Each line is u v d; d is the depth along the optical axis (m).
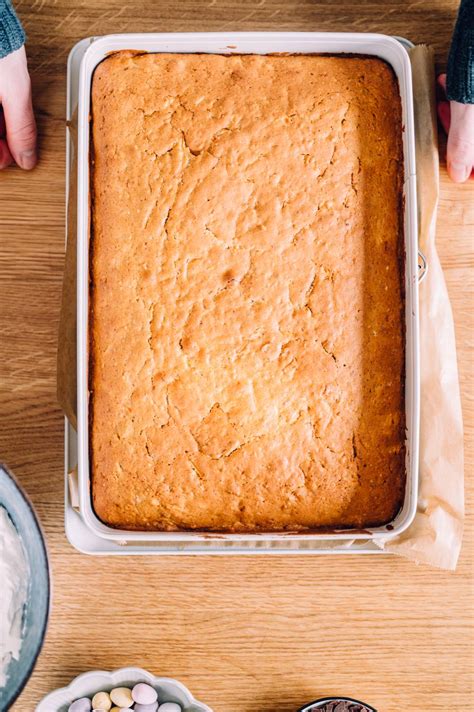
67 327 0.88
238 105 0.87
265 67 0.88
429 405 0.90
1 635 0.83
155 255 0.86
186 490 0.85
